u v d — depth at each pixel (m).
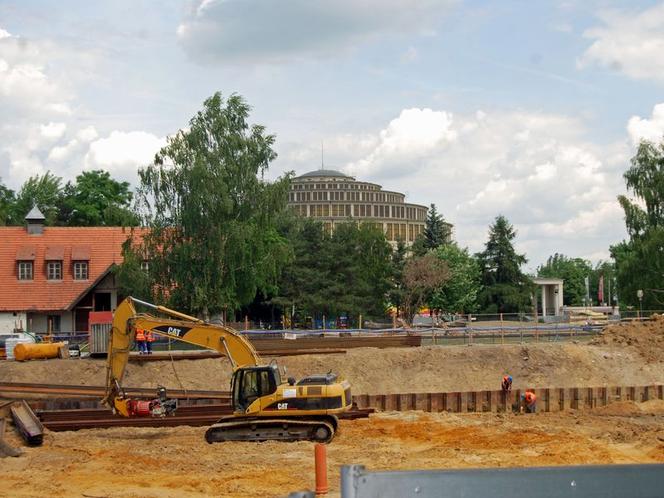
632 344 45.06
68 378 39.22
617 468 5.62
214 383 39.50
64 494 19.00
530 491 5.58
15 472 21.78
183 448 25.55
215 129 51.94
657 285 64.50
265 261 52.16
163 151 51.75
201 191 50.09
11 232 59.88
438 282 79.69
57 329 57.06
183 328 27.91
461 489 5.57
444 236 103.00
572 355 43.22
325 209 163.88
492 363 42.62
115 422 30.50
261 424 26.58
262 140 53.19
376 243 82.31
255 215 52.06
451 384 41.31
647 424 31.75
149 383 39.16
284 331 48.50
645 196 67.69
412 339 46.25
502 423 31.47
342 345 45.31
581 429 29.75
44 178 94.06
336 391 26.78
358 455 23.83
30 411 28.69
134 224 51.81
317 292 70.19
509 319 76.12
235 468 21.88
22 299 56.69
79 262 58.34
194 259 50.59
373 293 77.50
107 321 44.03
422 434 28.16
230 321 58.28
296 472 21.08
